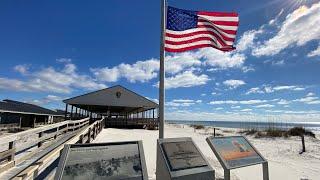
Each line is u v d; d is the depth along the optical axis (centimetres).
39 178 615
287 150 1423
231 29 852
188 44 815
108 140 1634
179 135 2545
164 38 770
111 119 3488
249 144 662
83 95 3394
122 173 418
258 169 868
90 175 397
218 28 842
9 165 553
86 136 1373
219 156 583
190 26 825
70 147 412
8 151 561
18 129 2852
